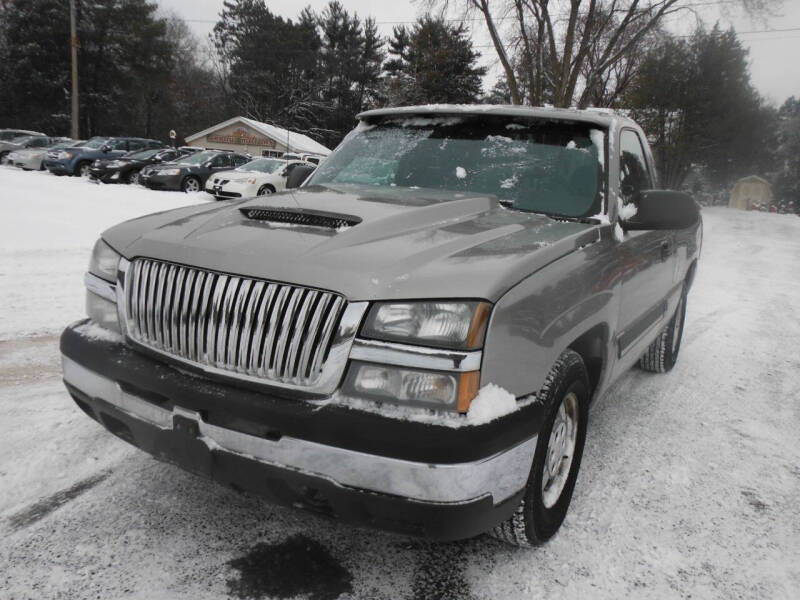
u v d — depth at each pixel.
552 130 3.31
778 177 81.38
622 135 3.44
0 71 44.38
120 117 49.66
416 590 2.25
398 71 62.88
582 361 2.53
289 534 2.52
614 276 2.82
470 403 1.88
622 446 3.61
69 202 13.37
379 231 2.32
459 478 1.83
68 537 2.39
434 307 1.91
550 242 2.40
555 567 2.44
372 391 1.89
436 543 2.54
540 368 2.16
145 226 2.54
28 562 2.23
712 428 3.98
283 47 64.81
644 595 2.31
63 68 45.12
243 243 2.20
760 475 3.35
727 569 2.50
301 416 1.90
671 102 39.72
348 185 3.27
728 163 46.88
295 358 1.97
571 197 3.03
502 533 2.38
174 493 2.74
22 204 12.24
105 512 2.57
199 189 19.38
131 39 46.59
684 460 3.48
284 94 64.88
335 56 67.00
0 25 44.81
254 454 1.99
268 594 2.17
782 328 7.05
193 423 2.07
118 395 2.28
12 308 5.48
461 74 49.06
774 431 4.00
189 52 71.69
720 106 40.44
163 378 2.14
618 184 3.12
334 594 2.19
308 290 1.98
